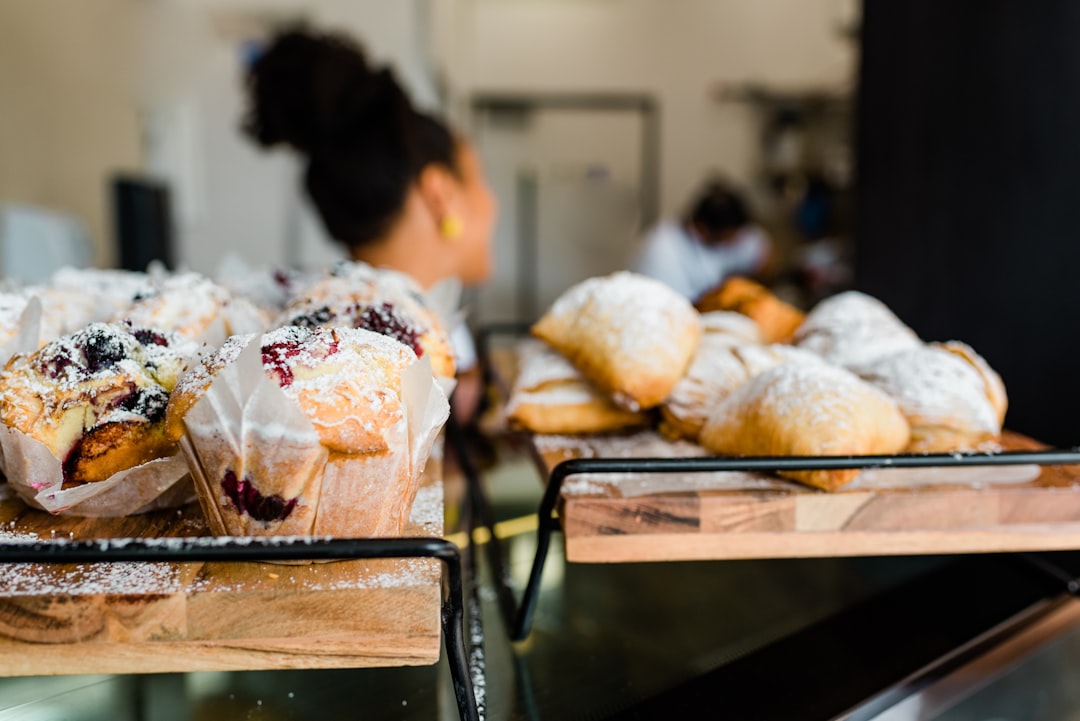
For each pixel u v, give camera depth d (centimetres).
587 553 57
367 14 347
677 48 434
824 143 440
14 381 53
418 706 52
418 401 48
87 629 42
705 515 58
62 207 283
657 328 75
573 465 54
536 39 429
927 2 136
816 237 438
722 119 439
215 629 43
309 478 45
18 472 52
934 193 136
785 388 65
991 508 60
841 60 436
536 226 429
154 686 53
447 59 380
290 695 53
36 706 50
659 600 68
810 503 59
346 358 47
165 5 332
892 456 55
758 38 435
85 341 54
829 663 58
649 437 78
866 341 80
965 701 57
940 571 75
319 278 89
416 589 44
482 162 429
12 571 45
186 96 339
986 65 122
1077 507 61
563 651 59
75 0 287
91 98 300
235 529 47
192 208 345
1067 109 109
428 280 134
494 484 90
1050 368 113
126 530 52
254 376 44
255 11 336
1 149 247
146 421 53
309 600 43
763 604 67
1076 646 65
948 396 67
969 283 128
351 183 123
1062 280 110
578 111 432
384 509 48
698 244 306
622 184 437
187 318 66
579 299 81
